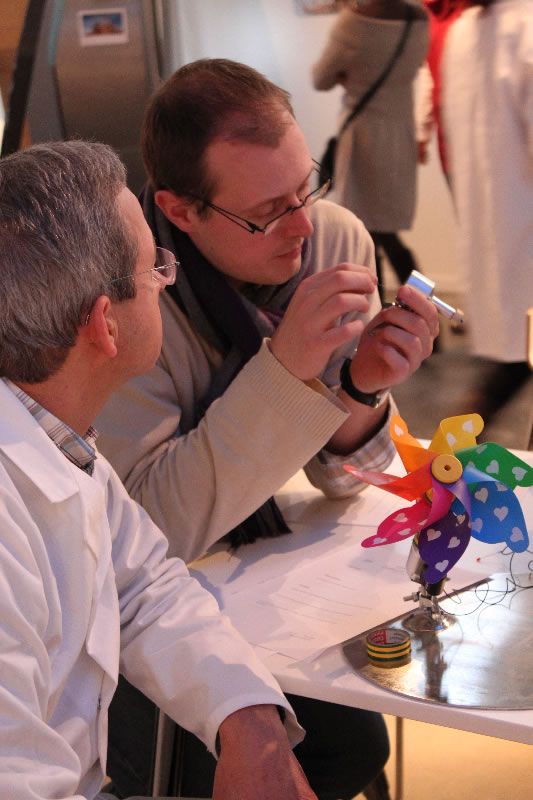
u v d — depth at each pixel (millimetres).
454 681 1017
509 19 2902
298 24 3641
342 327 1270
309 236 1556
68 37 3646
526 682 1003
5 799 831
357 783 1545
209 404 1519
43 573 924
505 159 3045
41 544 921
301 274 1578
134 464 1434
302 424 1311
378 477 1133
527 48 2900
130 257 973
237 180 1373
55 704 964
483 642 1082
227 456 1331
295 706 1549
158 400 1458
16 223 908
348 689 1029
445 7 3043
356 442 1510
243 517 1372
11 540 882
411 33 3273
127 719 1463
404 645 1059
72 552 958
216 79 1384
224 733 1055
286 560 1358
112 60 3637
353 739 1542
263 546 1415
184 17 3721
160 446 1442
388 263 3754
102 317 949
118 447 1437
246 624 1185
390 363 1360
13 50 4152
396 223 3568
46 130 3752
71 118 3705
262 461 1327
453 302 3791
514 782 1911
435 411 3375
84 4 3625
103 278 944
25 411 955
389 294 3795
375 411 1509
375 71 3361
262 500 1363
